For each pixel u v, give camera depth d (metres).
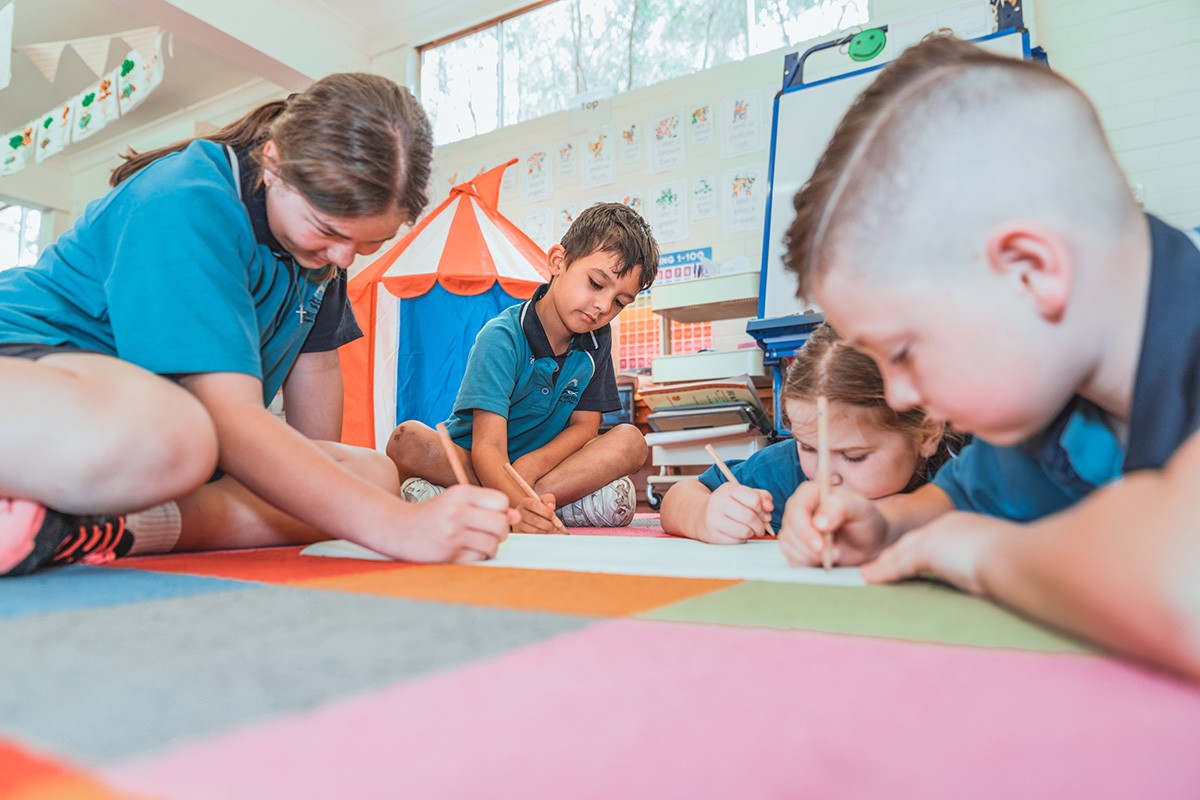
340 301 1.11
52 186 4.40
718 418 2.19
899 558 0.49
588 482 1.49
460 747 0.21
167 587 0.50
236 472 0.70
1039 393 0.41
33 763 0.20
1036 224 0.39
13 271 0.80
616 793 0.18
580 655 0.30
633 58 3.13
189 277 0.71
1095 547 0.31
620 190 3.06
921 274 0.41
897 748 0.21
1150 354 0.39
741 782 0.19
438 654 0.31
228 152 0.81
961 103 0.41
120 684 0.27
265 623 0.37
